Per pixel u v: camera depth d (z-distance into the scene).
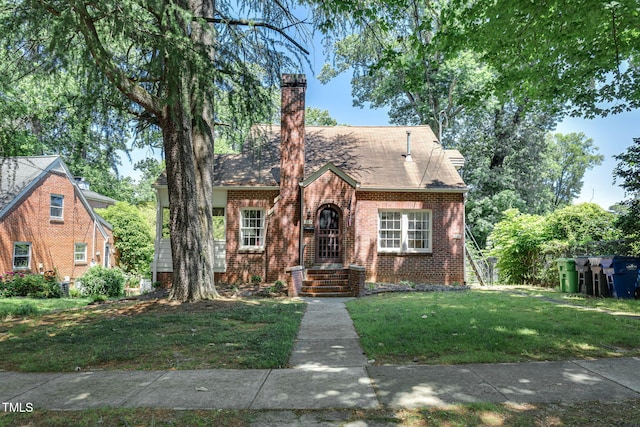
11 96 12.45
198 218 11.41
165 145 11.11
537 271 16.02
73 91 11.20
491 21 9.57
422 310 8.94
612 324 7.16
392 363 5.24
